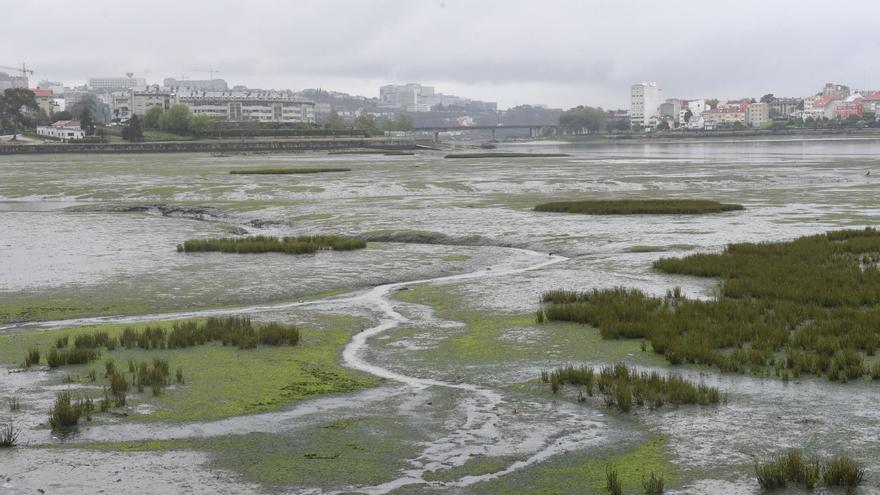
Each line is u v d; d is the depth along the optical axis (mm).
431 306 28047
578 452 14594
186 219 59219
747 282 29188
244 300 29656
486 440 15273
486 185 81062
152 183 87688
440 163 134125
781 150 197250
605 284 31141
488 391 18391
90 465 14086
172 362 20516
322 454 14641
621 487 13008
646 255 38188
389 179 89875
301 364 20594
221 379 19125
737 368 19000
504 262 38156
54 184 89562
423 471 13891
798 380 18250
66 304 28781
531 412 16797
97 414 16625
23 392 18016
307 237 44375
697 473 13500
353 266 36438
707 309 24906
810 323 22969
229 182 87000
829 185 80062
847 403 16625
